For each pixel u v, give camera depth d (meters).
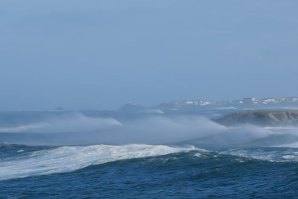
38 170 37.50
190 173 33.16
